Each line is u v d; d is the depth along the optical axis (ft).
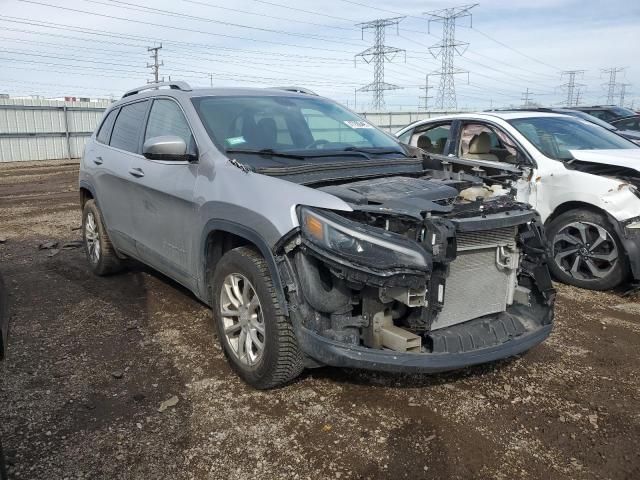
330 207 10.25
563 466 9.49
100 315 16.12
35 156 87.61
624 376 12.71
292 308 10.51
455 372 12.76
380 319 10.37
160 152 12.98
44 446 9.93
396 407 11.25
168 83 16.26
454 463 9.51
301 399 11.51
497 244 11.41
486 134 21.95
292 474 9.23
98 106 94.27
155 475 9.21
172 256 14.55
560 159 19.60
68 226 29.66
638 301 17.61
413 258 9.73
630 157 18.94
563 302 17.48
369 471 9.29
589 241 18.35
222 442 10.09
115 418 10.84
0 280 9.79
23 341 14.34
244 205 11.41
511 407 11.32
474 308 11.44
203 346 14.03
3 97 83.05
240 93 15.58
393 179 12.48
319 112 15.90
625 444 10.12
